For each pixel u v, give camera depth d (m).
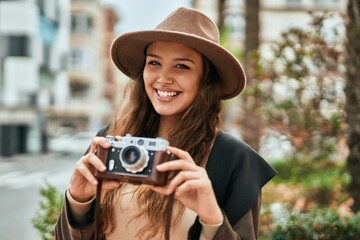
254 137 7.32
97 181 1.58
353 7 5.03
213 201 1.52
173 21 1.83
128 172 1.54
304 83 5.45
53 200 3.77
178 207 1.72
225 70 1.86
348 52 5.09
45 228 3.58
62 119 38.50
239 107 8.04
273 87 5.98
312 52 5.31
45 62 27.86
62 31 31.03
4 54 25.03
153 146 1.55
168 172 1.55
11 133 24.64
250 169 1.75
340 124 5.36
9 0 24.92
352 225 3.66
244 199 1.69
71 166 19.50
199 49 1.77
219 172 1.75
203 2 32.28
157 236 1.74
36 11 25.91
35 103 26.19
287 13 33.44
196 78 1.82
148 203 1.73
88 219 1.75
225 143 1.80
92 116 39.00
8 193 11.52
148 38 1.79
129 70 2.08
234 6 31.89
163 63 1.79
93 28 38.56
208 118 1.85
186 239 1.72
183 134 1.80
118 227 1.80
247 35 9.04
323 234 3.67
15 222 7.79
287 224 3.78
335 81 5.35
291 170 8.90
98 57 40.84
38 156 24.83
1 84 25.02
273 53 5.53
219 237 1.54
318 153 6.84
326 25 5.25
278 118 5.90
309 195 6.81
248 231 1.67
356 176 5.31
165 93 1.80
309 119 5.54
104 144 1.57
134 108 2.00
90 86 39.34
